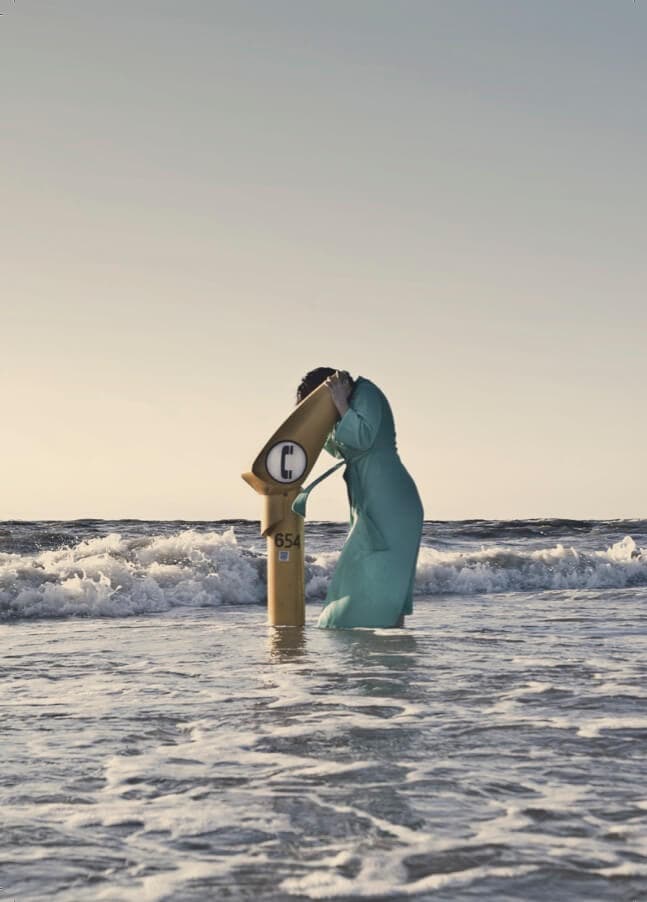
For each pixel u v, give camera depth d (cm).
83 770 356
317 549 1733
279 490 801
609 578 1437
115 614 955
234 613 978
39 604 938
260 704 472
